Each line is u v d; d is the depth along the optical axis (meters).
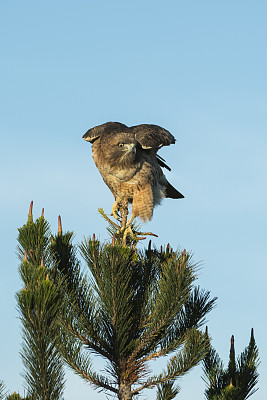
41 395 8.96
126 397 10.99
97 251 10.97
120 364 11.04
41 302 8.84
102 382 11.09
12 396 9.00
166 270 11.13
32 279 9.17
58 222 11.86
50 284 8.98
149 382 11.01
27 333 8.95
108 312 10.85
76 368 10.88
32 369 8.99
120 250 10.87
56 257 11.45
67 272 11.37
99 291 11.00
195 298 11.84
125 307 10.92
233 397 10.59
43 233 10.80
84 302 11.20
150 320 11.30
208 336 11.41
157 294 11.18
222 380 11.44
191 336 10.91
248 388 11.47
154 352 11.38
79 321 11.04
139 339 11.17
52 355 9.16
